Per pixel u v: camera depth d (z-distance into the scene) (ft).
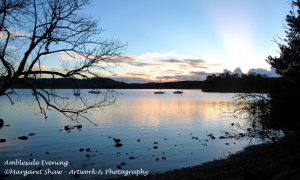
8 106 379.76
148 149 137.18
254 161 97.71
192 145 148.15
